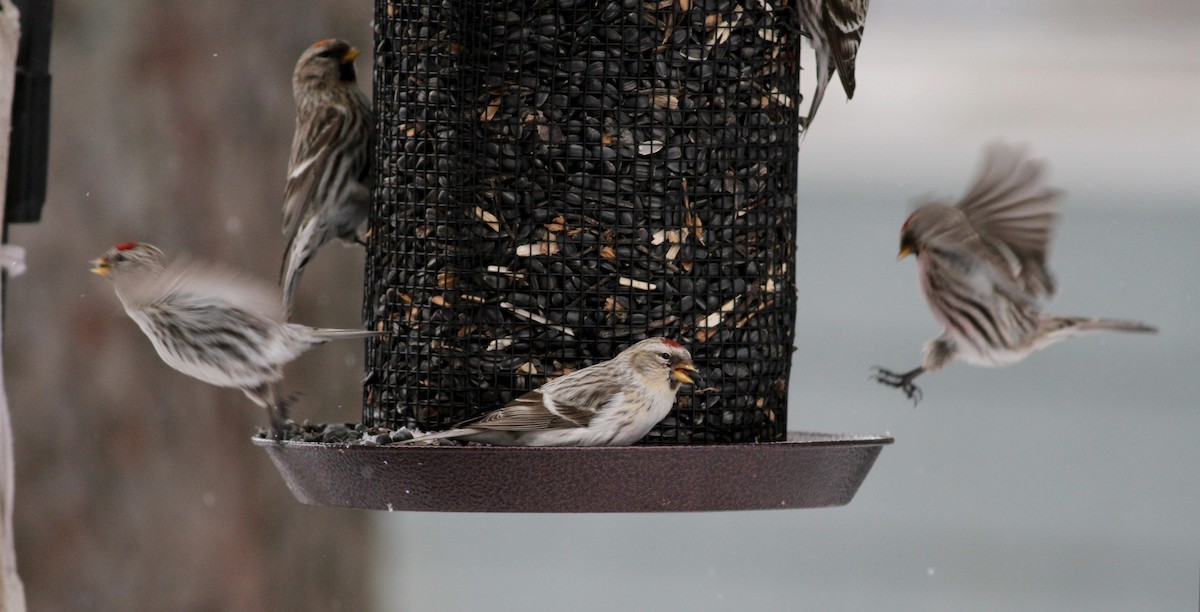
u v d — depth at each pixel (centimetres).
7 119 849
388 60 1090
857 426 1798
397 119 1080
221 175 1562
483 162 1040
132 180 1557
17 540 1552
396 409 1071
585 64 1034
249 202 1561
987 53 1991
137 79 1566
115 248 1055
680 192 1041
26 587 1549
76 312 1562
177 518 1570
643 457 930
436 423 1050
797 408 1827
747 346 1060
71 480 1557
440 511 941
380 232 1094
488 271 1040
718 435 1049
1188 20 1961
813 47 1123
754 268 1065
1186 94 1933
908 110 1972
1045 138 1938
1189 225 1783
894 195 1906
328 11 1578
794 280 1113
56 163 1560
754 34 1065
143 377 1568
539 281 1034
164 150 1560
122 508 1561
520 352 1038
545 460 928
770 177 1077
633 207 1035
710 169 1048
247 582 1584
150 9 1569
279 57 1574
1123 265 1775
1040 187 1191
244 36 1572
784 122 1090
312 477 984
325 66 1175
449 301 1048
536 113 1033
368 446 942
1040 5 1992
